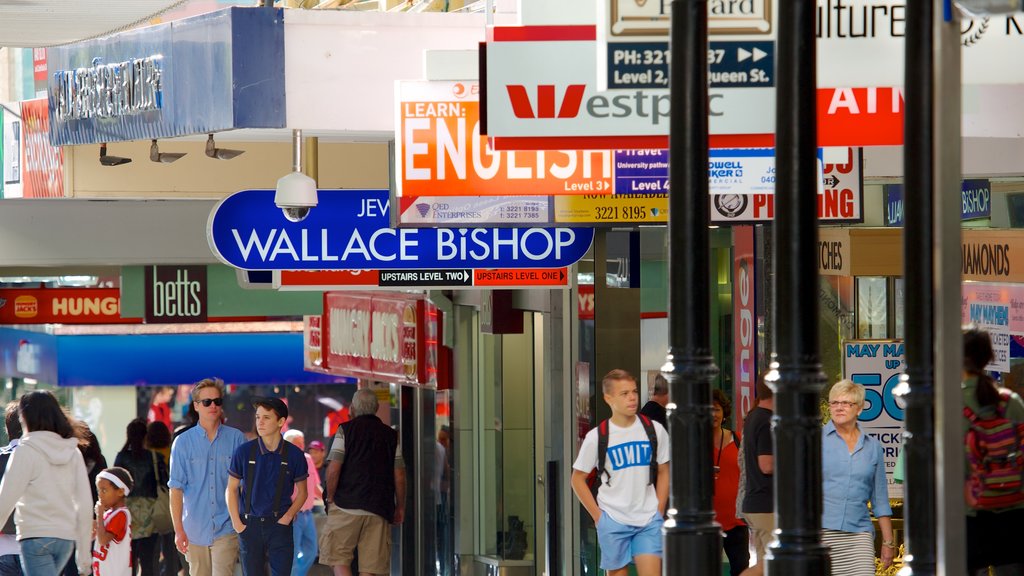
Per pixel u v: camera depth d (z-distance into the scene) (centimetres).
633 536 2562
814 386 1534
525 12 1902
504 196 2417
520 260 2781
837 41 1823
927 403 1423
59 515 3106
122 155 3441
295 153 2530
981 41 1797
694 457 1631
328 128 2320
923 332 1427
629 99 1898
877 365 2950
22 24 2594
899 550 2925
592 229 2789
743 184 2314
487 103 1892
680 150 1619
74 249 4178
